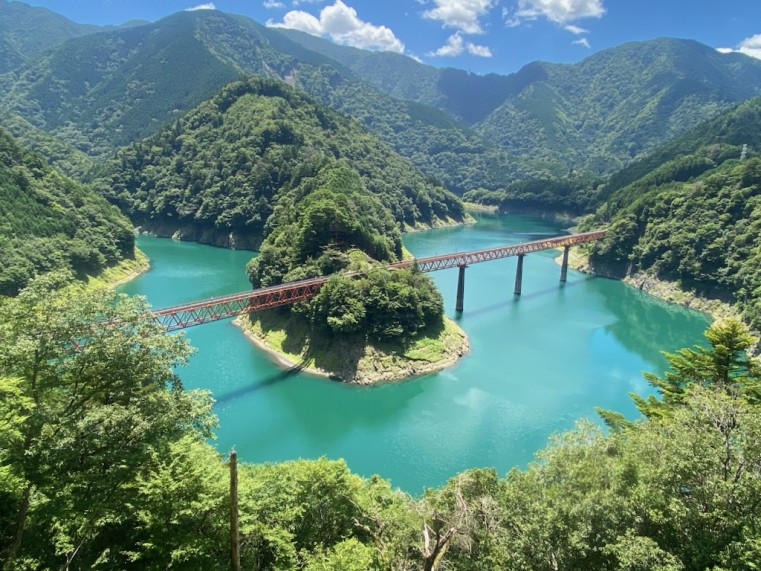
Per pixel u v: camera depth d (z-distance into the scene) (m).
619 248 177.25
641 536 25.70
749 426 28.17
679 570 23.03
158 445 27.36
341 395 85.06
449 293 149.88
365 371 90.94
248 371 92.44
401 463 65.88
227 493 26.77
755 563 22.06
